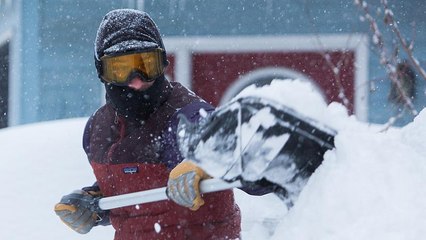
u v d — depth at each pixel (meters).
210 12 15.61
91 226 5.68
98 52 5.29
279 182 4.10
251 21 15.52
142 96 5.16
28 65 15.95
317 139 3.96
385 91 14.48
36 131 9.37
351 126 4.22
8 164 8.77
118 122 5.35
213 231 5.22
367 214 3.71
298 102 3.92
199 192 4.48
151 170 5.17
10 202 8.34
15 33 16.08
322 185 3.88
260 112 3.92
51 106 15.98
